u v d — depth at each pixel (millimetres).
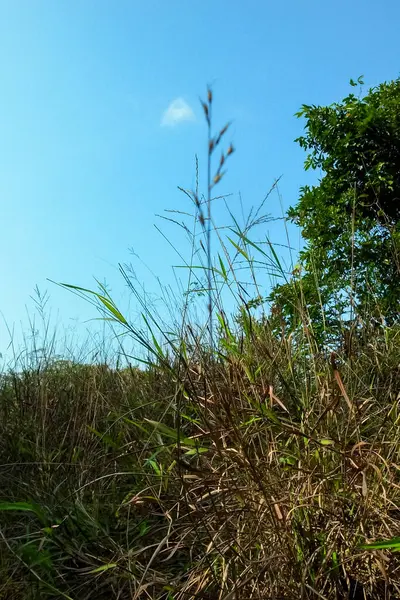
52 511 2521
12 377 4137
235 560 1796
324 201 4641
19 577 2217
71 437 3270
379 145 4695
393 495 1914
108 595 2117
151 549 2139
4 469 3191
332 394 2137
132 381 3676
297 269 2621
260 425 2176
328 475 1880
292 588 1704
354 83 5109
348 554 1803
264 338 2635
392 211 4547
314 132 5027
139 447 2707
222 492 1906
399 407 2299
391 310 3617
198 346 2389
